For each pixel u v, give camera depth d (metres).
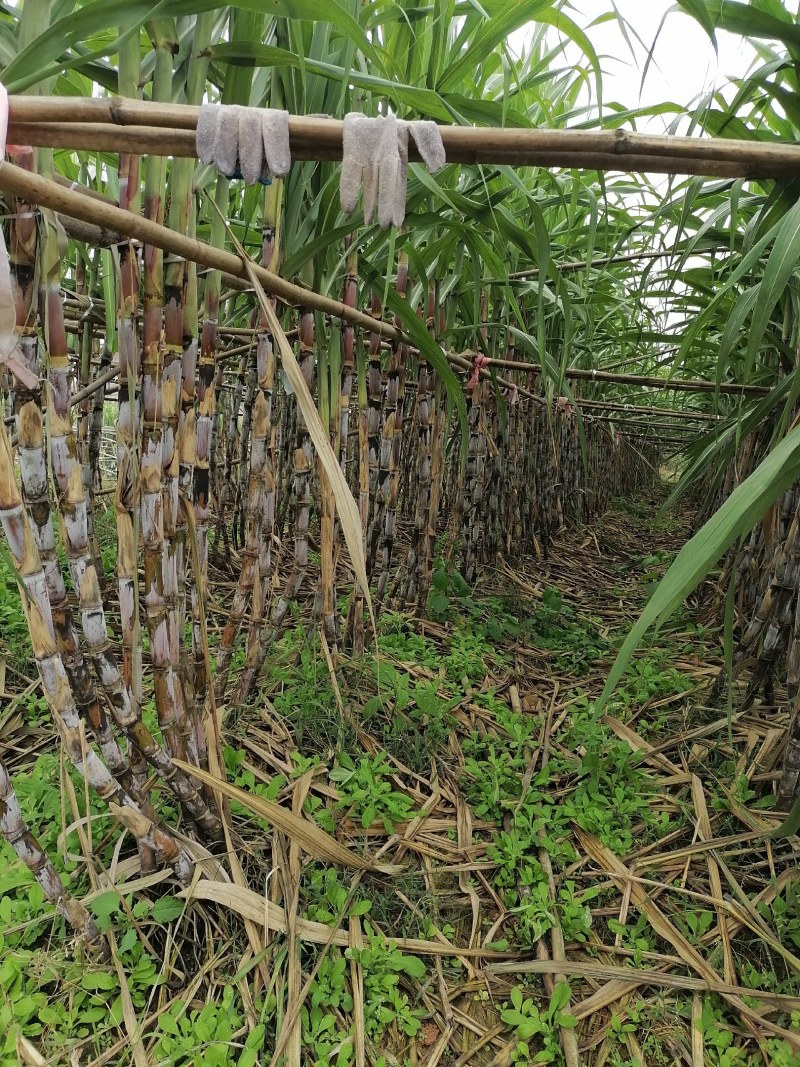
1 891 0.97
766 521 1.74
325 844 1.01
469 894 1.19
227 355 1.92
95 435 2.00
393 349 1.74
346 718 1.50
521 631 2.29
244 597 1.41
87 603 0.85
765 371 1.98
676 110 1.19
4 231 0.71
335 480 0.69
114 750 0.93
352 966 0.99
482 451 2.47
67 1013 0.87
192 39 0.94
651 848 1.31
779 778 1.44
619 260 1.79
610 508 5.59
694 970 1.05
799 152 0.55
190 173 0.91
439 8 1.28
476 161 0.58
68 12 0.83
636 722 1.76
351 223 1.14
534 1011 0.97
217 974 0.96
